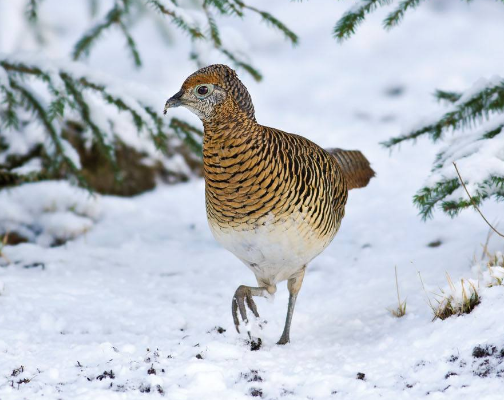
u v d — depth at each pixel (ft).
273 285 25.58
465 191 24.98
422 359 21.71
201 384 20.95
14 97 35.04
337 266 33.91
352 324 26.55
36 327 25.54
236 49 35.40
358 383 20.92
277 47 65.57
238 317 26.96
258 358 23.61
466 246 32.09
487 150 25.96
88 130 41.42
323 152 26.16
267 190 22.72
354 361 22.89
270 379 21.81
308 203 23.44
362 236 37.19
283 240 23.53
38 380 21.17
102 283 31.40
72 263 34.45
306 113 55.42
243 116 22.68
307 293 31.01
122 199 43.73
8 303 27.27
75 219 39.93
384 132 51.65
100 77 33.81
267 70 62.34
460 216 37.32
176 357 23.29
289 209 23.08
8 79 33.83
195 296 30.71
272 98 57.98
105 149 36.52
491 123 28.07
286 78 60.90
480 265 28.07
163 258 36.27
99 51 63.67
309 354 24.14
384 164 47.24
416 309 26.61
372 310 27.68
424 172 45.29
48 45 57.88
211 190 23.44
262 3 71.72
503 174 25.12
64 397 20.07
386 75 59.26
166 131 46.98
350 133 51.83
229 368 22.53
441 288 27.43
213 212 23.91
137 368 22.27
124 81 34.09
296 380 21.66
